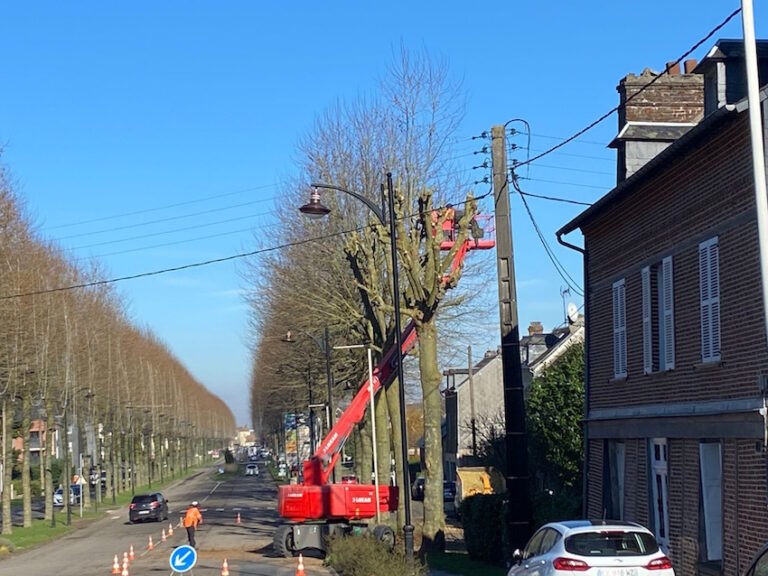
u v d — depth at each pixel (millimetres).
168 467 135375
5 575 29250
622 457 22766
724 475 16688
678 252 18781
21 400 56406
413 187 37969
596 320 24156
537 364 54938
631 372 21500
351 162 39500
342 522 31312
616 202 21844
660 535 20031
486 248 30219
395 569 21859
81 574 28625
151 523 57219
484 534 26750
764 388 14930
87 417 74625
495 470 44906
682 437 18516
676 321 18891
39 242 53094
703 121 16297
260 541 39344
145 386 107750
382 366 32531
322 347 43594
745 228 15812
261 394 105750
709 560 17531
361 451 43000
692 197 18047
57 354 57281
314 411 63781
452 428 70625
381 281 35969
